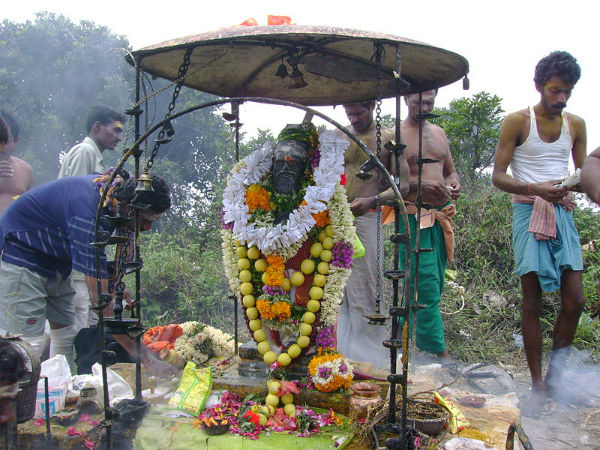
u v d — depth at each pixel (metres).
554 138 3.96
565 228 3.86
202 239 8.92
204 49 3.08
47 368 3.24
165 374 3.62
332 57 3.28
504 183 3.91
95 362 4.02
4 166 4.44
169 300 7.41
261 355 3.21
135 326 2.73
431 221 4.53
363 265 4.49
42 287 3.72
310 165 3.24
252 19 3.08
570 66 3.72
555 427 3.68
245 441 2.73
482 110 7.95
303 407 3.03
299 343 3.15
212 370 3.43
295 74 3.29
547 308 6.27
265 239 3.07
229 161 9.22
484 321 6.33
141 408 2.90
